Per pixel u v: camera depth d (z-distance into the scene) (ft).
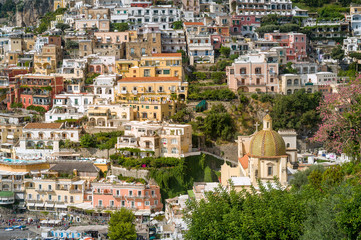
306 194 445.78
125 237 594.24
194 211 452.76
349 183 434.30
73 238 634.02
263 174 558.56
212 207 441.68
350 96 565.53
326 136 569.23
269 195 451.12
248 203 444.14
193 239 431.84
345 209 377.50
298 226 412.57
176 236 583.99
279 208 426.10
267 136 563.07
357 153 535.60
